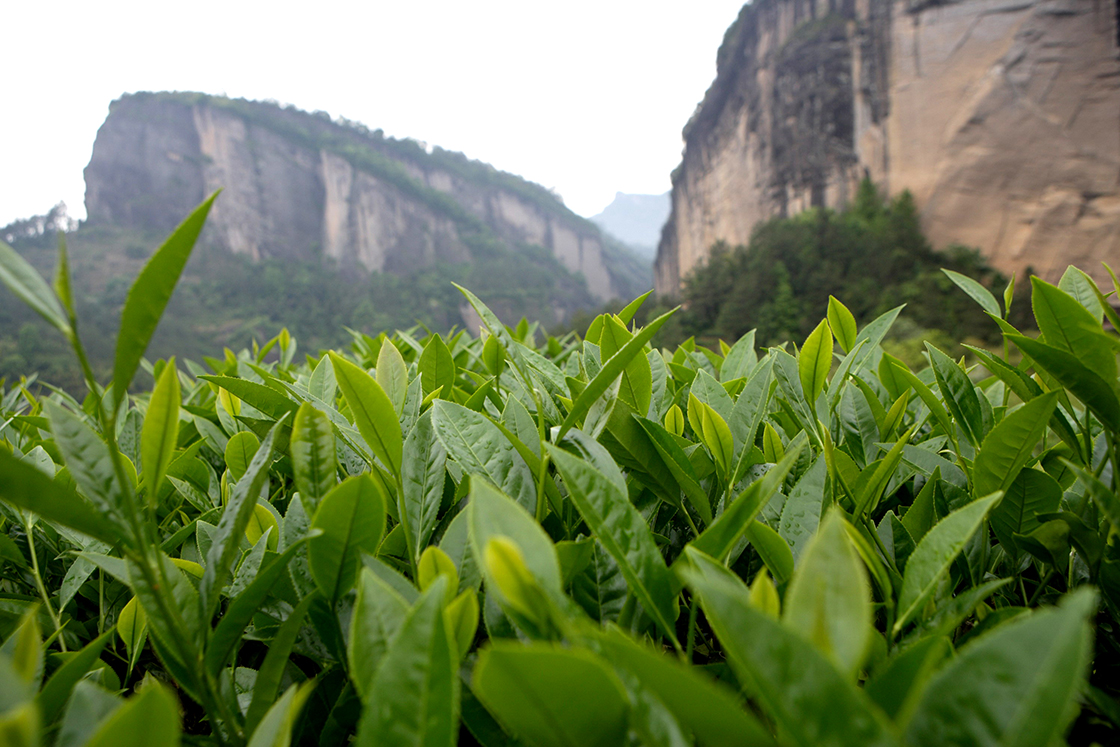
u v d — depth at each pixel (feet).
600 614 1.70
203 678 1.46
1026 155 135.33
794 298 149.28
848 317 2.85
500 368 3.46
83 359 1.19
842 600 1.01
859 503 2.21
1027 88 135.74
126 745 0.86
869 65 166.09
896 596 1.96
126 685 2.14
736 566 2.27
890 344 69.41
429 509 2.02
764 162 191.83
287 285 306.76
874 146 163.94
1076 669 0.82
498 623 1.60
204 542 2.35
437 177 399.24
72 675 1.56
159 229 318.45
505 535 1.22
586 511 1.44
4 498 1.07
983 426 2.41
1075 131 130.41
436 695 1.01
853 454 3.06
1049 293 1.87
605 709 1.01
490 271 356.59
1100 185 126.93
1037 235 132.57
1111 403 1.86
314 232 337.72
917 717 0.93
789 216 183.32
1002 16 139.44
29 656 1.32
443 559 1.46
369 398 1.81
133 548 1.32
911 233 144.25
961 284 2.83
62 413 1.45
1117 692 1.92
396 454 1.91
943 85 147.64
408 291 328.70
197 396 6.49
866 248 146.41
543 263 394.73
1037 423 1.90
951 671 0.93
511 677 0.94
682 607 2.16
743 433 2.50
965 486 2.41
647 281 460.96
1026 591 2.46
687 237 244.63
